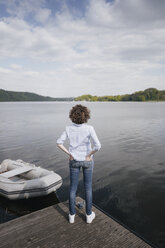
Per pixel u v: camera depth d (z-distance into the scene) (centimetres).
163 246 355
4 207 510
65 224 269
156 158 939
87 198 258
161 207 493
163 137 1511
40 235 246
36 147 1209
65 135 248
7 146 1245
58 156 1003
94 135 238
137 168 797
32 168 611
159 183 643
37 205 521
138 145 1234
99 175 722
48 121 2830
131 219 442
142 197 548
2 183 536
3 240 238
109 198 543
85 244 230
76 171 249
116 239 239
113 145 1238
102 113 4634
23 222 274
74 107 249
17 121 2841
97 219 280
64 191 599
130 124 2402
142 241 236
